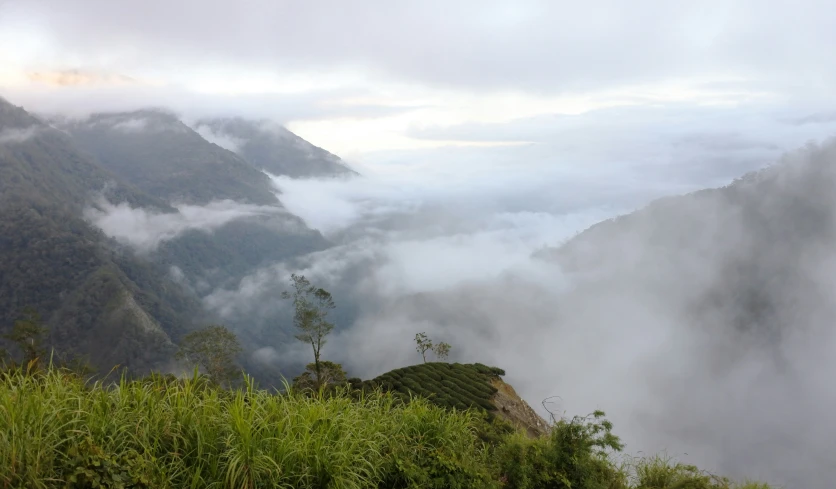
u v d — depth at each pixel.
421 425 7.36
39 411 4.96
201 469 5.18
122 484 4.53
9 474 4.29
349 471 5.64
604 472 8.56
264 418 5.83
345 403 7.05
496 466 7.60
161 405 5.69
